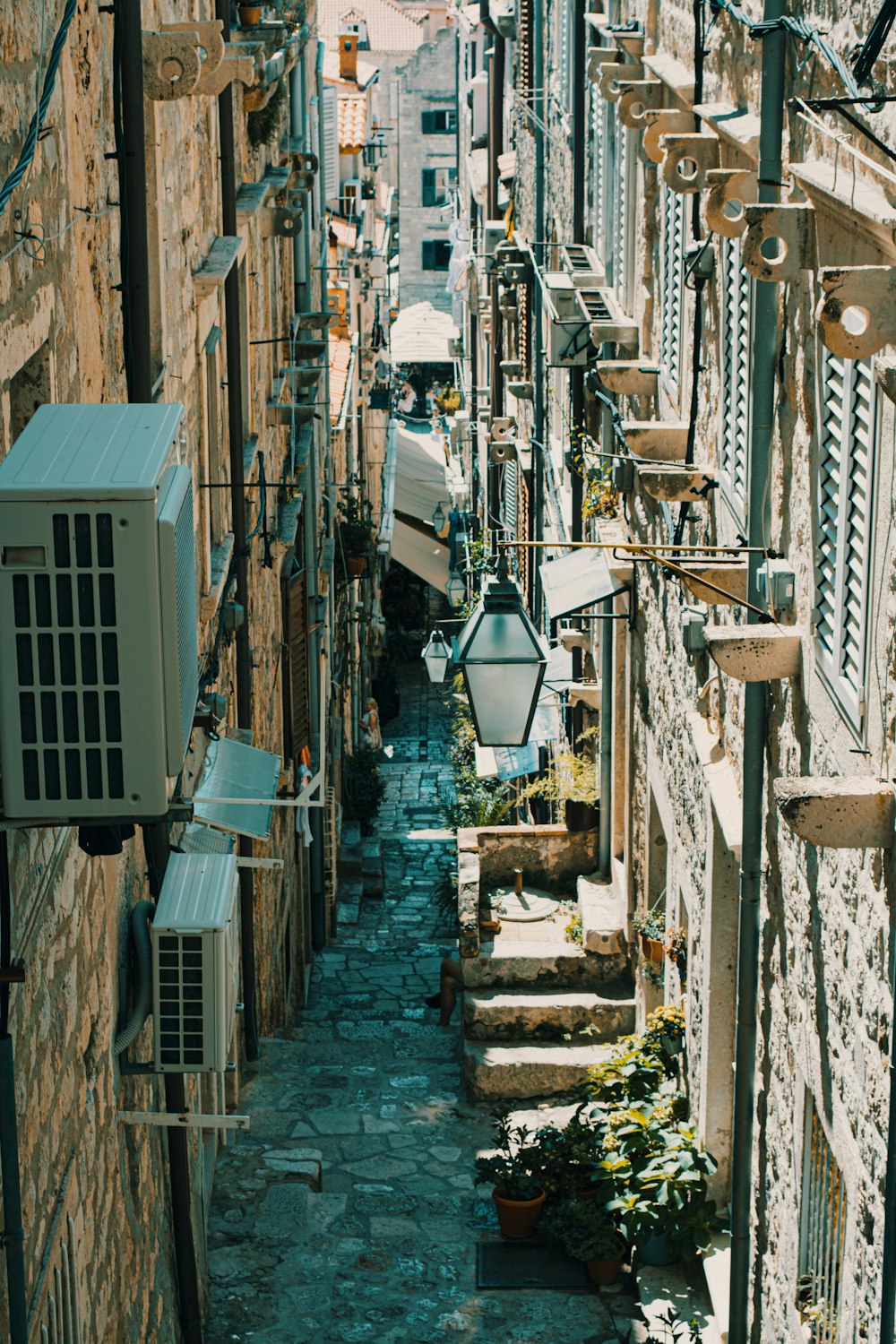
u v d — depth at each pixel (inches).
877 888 227.1
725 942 376.5
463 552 1227.2
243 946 503.5
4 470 167.2
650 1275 401.4
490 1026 528.7
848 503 241.1
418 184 2208.4
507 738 308.3
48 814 168.6
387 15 2472.9
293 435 684.7
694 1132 404.2
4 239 185.6
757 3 296.4
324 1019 641.6
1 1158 177.6
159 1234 322.7
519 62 915.4
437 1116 506.6
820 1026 265.4
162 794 169.2
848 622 245.6
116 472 166.1
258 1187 441.7
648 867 497.0
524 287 841.5
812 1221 282.0
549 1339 385.7
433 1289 406.0
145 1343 296.5
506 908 582.9
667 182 335.6
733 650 276.2
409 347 1921.8
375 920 823.1
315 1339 380.8
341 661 996.6
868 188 211.0
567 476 655.1
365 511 1167.6
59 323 224.4
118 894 274.1
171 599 167.3
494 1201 432.8
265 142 550.9
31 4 203.6
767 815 309.6
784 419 286.0
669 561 279.4
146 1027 304.0
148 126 310.8
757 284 286.4
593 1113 437.7
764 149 263.7
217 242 423.2
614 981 545.3
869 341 171.8
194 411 388.5
